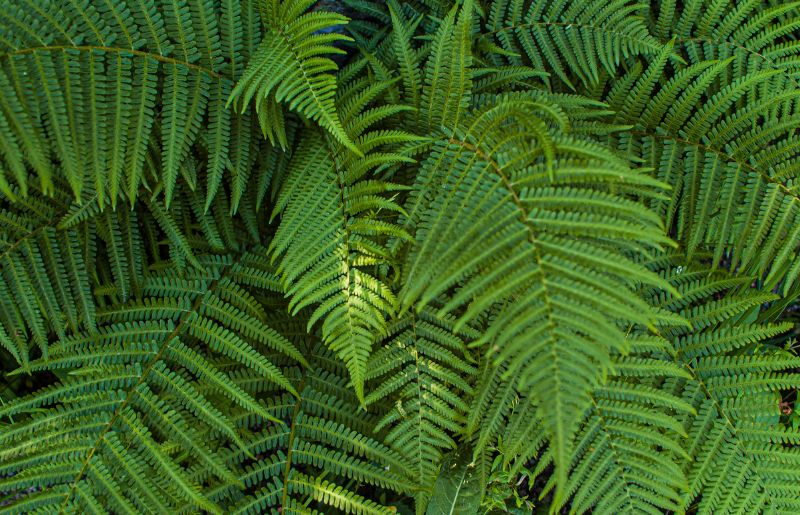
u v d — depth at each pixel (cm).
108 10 230
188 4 262
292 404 271
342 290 240
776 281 291
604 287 192
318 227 241
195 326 262
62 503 232
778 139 296
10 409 238
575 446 244
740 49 280
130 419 245
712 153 266
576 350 190
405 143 254
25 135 203
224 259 281
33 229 246
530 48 277
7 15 215
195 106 243
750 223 259
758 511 248
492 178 219
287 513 254
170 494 243
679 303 269
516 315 199
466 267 201
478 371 254
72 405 244
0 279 239
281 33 242
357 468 258
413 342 257
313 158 257
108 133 226
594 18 271
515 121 239
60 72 221
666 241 198
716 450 255
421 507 256
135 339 259
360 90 275
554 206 212
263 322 282
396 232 227
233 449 259
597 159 225
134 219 264
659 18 283
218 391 259
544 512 306
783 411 310
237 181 251
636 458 242
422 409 258
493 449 282
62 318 246
